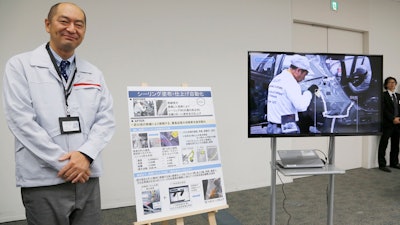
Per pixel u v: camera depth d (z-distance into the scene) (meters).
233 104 3.61
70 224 1.46
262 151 3.80
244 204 3.12
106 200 2.99
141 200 1.62
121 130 3.02
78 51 2.80
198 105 1.90
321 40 4.35
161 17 3.15
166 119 1.79
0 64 2.55
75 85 1.45
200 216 2.79
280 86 1.91
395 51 4.99
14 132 1.31
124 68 3.00
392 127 4.59
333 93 1.97
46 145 1.28
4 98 1.33
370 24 4.69
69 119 1.38
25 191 1.36
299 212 2.87
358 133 1.99
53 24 1.37
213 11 3.43
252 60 1.88
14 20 2.58
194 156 1.80
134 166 1.65
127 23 2.99
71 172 1.32
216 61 3.48
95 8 2.85
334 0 4.28
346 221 2.64
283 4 3.86
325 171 1.87
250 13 3.65
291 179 4.00
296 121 1.92
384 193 3.45
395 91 5.00
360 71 2.00
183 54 3.28
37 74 1.35
